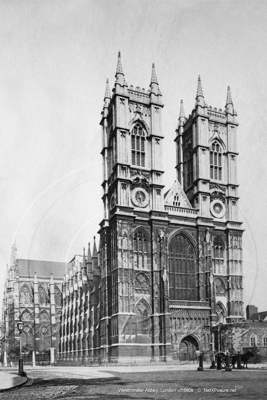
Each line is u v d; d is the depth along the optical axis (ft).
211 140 346.74
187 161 357.00
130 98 324.80
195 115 345.92
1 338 447.01
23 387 115.44
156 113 328.70
